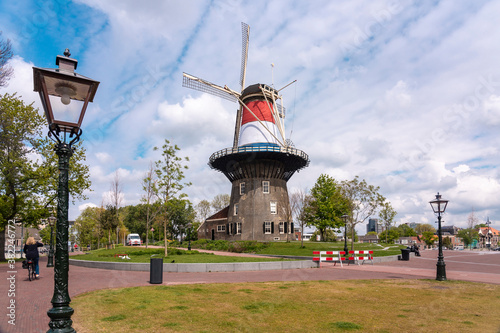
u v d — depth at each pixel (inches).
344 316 322.3
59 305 195.3
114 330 275.4
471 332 270.8
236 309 349.1
